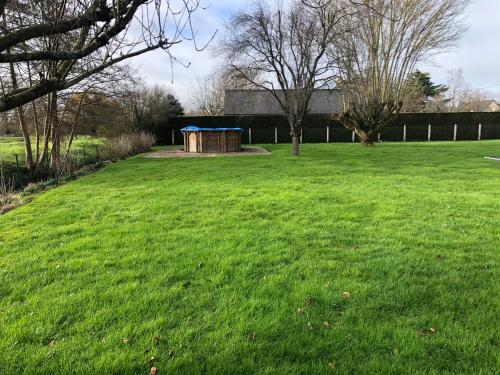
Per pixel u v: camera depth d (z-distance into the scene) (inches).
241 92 1439.5
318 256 162.2
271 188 316.8
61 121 578.9
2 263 159.2
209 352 98.1
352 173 403.5
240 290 131.3
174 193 302.2
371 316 114.4
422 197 274.4
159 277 141.6
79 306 121.1
